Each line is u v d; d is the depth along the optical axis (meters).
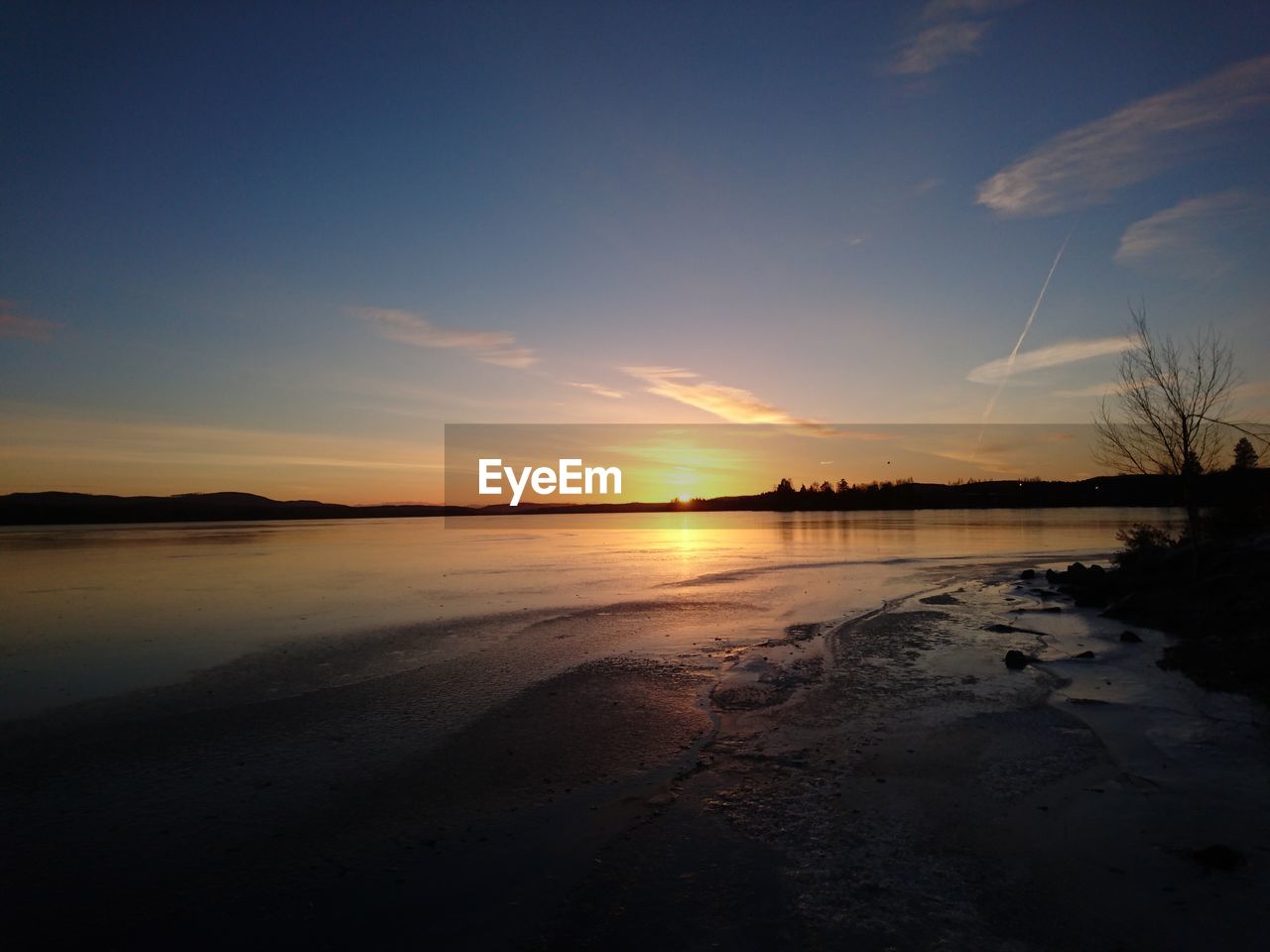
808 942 4.45
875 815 6.19
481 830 6.15
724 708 9.45
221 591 21.77
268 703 9.91
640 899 5.02
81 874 5.56
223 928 4.84
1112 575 18.84
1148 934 4.39
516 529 76.19
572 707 9.58
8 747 8.33
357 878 5.43
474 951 4.52
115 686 10.86
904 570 26.39
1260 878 4.95
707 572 26.44
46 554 37.12
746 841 5.81
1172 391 17.05
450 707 9.64
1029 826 5.88
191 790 7.06
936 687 10.17
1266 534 16.83
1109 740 7.78
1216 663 10.30
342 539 52.97
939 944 4.38
